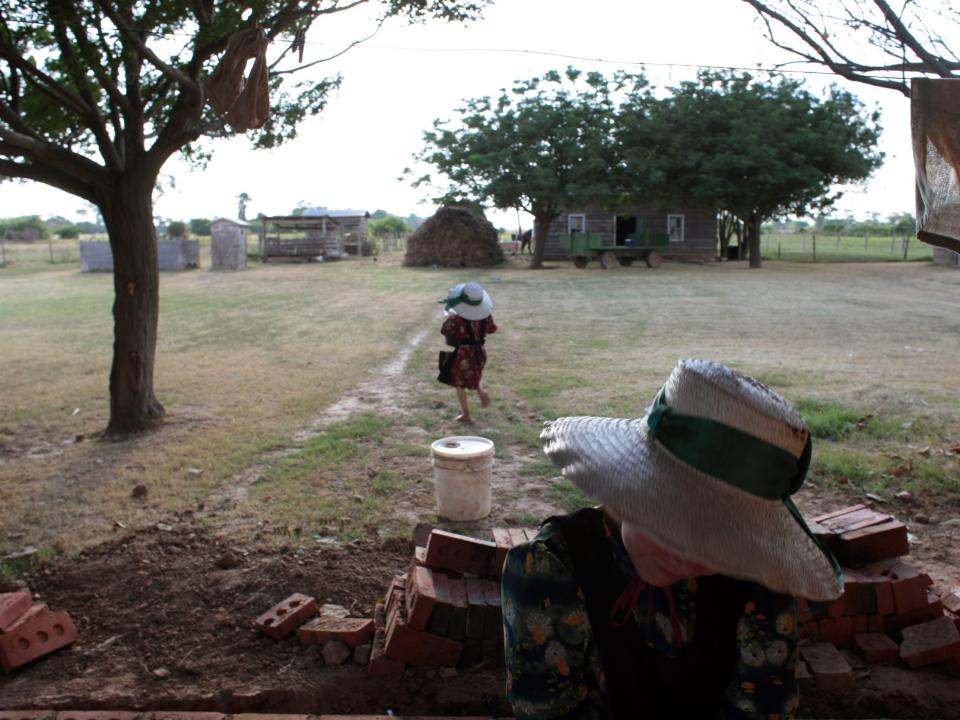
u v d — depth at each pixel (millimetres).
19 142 7168
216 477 6625
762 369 11180
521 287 26109
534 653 1688
